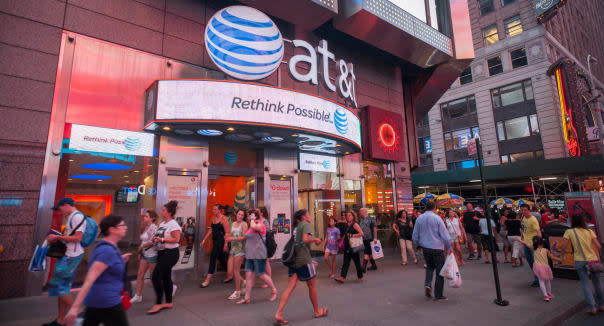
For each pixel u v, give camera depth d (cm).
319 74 1001
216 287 636
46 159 607
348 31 1092
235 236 571
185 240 771
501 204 1967
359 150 1074
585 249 504
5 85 585
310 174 1096
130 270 696
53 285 378
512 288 620
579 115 2048
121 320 252
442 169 2997
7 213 557
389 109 1369
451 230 909
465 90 2911
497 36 2766
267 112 734
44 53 632
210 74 854
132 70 736
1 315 467
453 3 1381
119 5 739
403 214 960
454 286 511
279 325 411
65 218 620
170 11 815
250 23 800
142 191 745
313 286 451
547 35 2512
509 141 2598
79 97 662
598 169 1697
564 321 465
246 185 998
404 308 490
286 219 995
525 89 2562
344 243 703
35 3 635
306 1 902
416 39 1176
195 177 816
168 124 694
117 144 700
